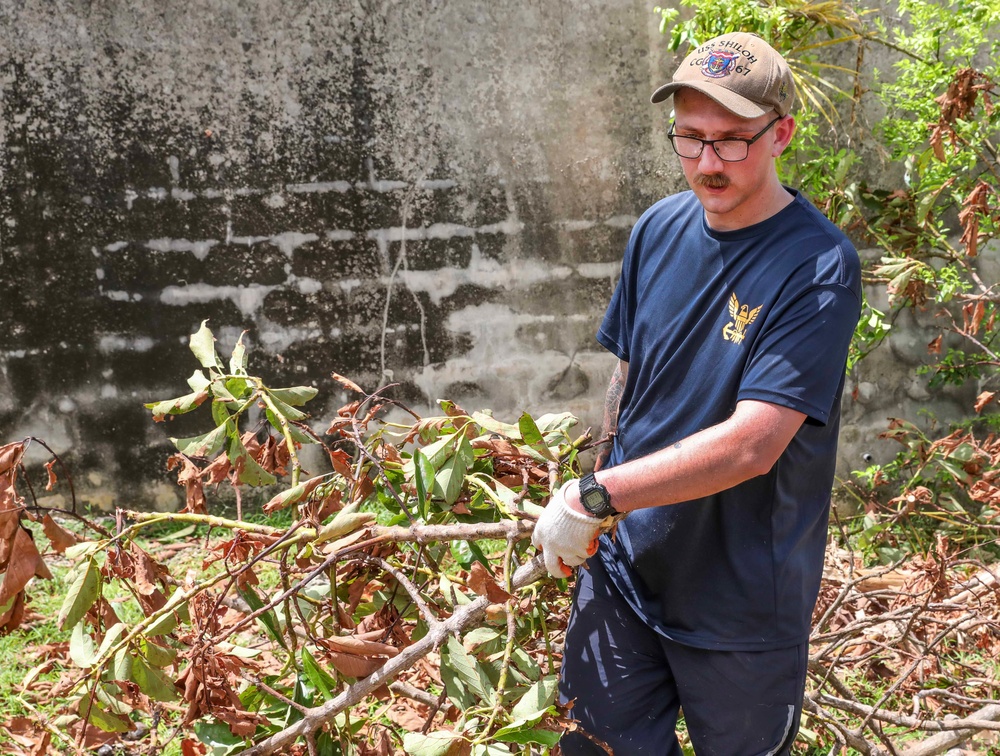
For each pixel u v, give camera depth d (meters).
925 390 4.63
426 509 2.08
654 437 2.04
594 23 4.23
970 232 3.63
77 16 3.93
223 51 4.02
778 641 1.99
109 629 2.03
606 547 2.16
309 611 2.33
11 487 2.03
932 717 2.70
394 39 4.11
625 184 4.39
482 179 4.29
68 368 4.18
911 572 3.63
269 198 4.17
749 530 1.94
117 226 4.11
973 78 3.49
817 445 1.94
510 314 4.41
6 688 2.88
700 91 1.81
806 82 4.20
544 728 1.76
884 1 4.21
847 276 1.79
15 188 4.03
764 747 2.03
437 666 2.11
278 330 4.27
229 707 1.96
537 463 2.33
